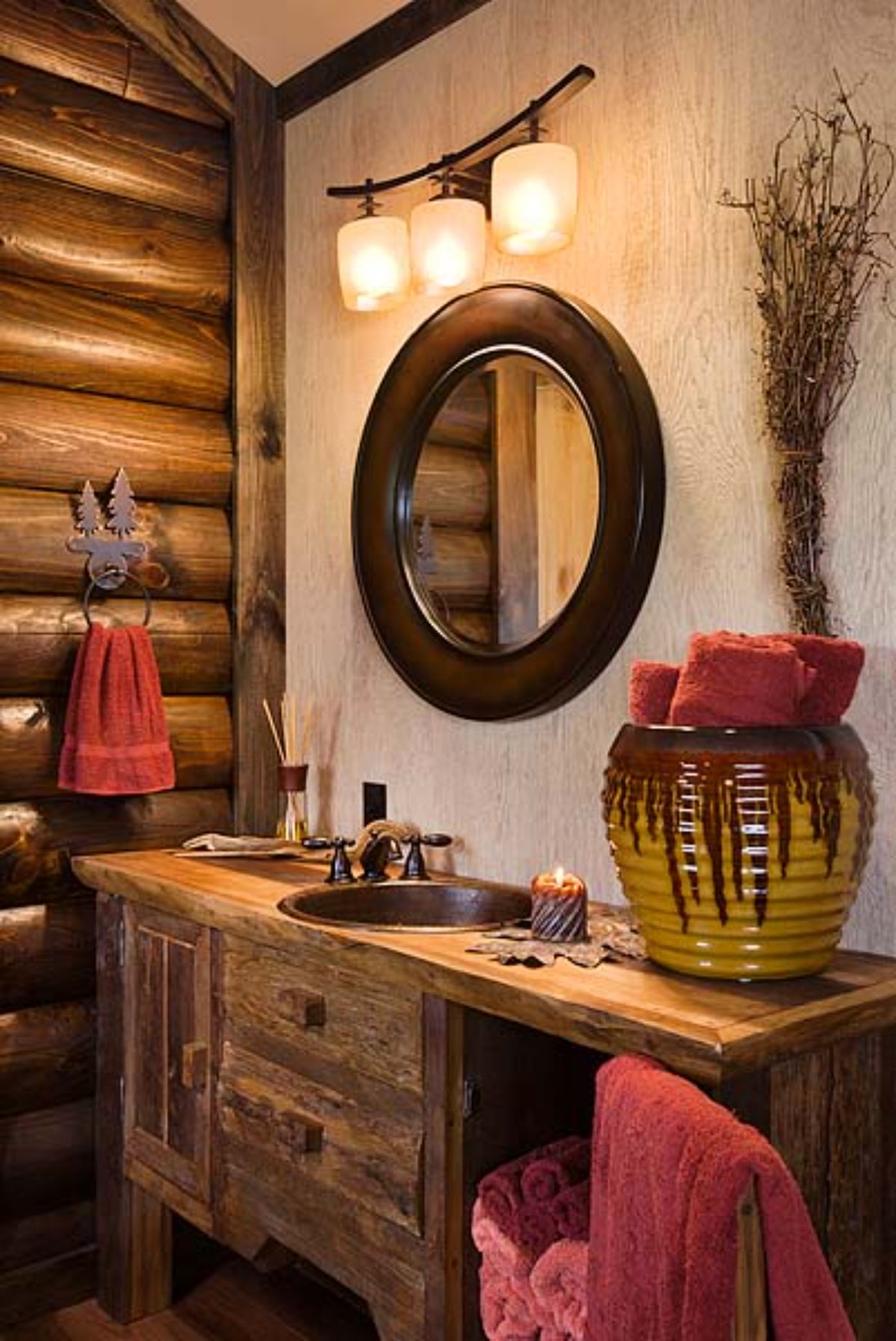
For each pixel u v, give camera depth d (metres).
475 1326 1.66
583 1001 1.42
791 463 1.76
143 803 2.68
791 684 1.51
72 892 2.58
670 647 2.00
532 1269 1.51
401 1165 1.72
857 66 1.75
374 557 2.54
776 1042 1.32
